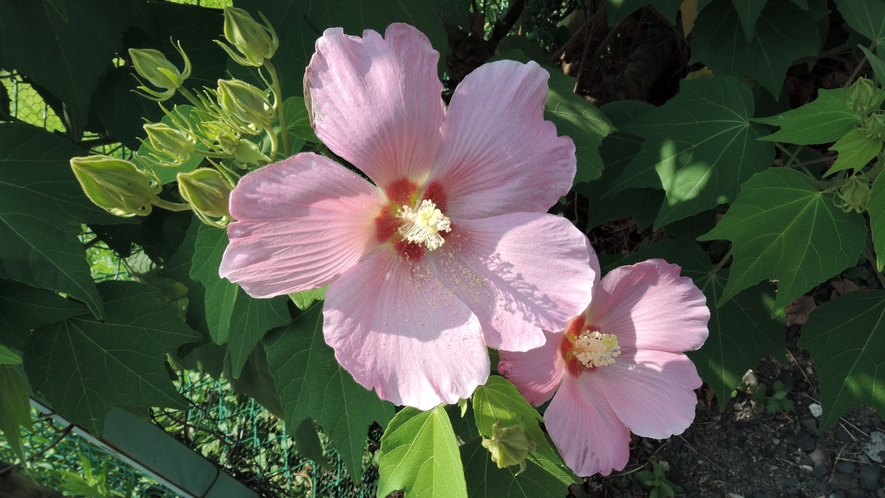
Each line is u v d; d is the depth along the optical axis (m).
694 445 0.57
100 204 0.21
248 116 0.21
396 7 0.30
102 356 0.32
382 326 0.22
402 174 0.22
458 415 0.31
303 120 0.24
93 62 0.30
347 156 0.20
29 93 0.48
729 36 0.36
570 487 0.56
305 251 0.20
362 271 0.22
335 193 0.20
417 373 0.22
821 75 0.57
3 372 0.31
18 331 0.30
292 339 0.30
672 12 0.34
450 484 0.25
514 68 0.22
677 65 0.58
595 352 0.27
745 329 0.37
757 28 0.36
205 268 0.26
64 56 0.30
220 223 0.21
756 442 0.56
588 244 0.27
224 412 0.55
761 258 0.30
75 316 0.32
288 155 0.23
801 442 0.55
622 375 0.28
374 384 0.21
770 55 0.36
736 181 0.33
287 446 0.54
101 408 0.32
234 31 0.21
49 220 0.28
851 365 0.33
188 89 0.33
